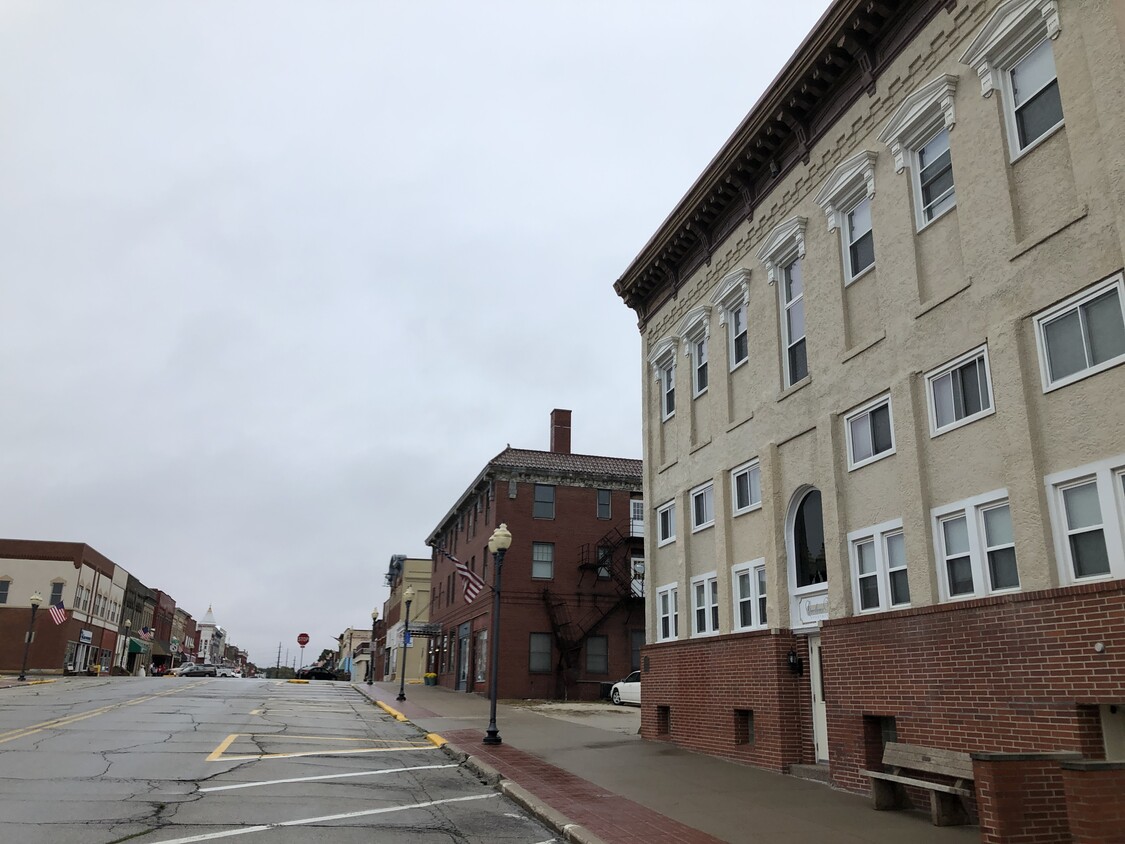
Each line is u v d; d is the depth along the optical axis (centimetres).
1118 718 861
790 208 1589
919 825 955
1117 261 904
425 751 1636
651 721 1881
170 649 9281
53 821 842
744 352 1750
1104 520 888
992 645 982
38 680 3919
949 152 1194
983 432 1068
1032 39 1052
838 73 1446
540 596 3816
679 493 1941
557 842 891
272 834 831
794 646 1448
